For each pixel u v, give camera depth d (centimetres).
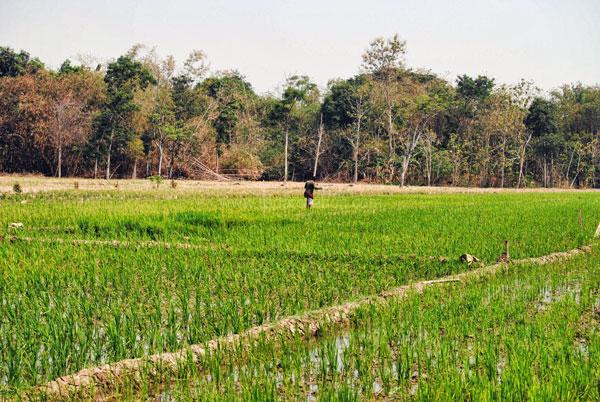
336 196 3634
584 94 8981
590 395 578
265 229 1742
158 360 665
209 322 820
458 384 580
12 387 601
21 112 5712
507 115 6981
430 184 7188
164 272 1144
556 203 3331
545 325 820
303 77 6091
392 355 717
